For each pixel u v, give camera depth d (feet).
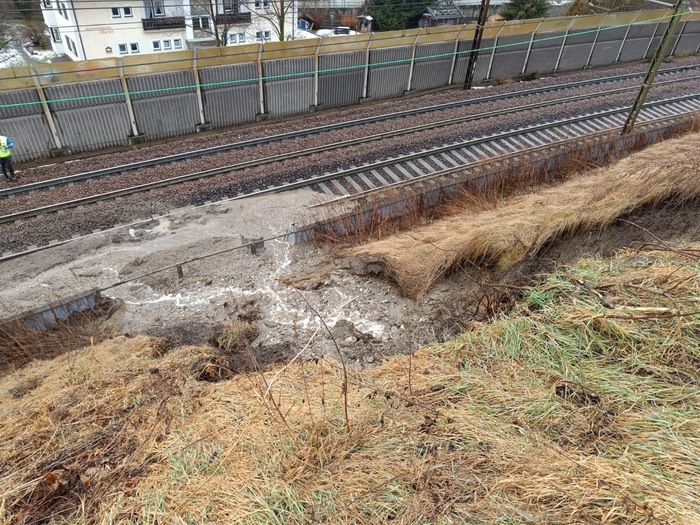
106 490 12.28
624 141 42.68
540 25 65.36
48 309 23.13
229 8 98.99
